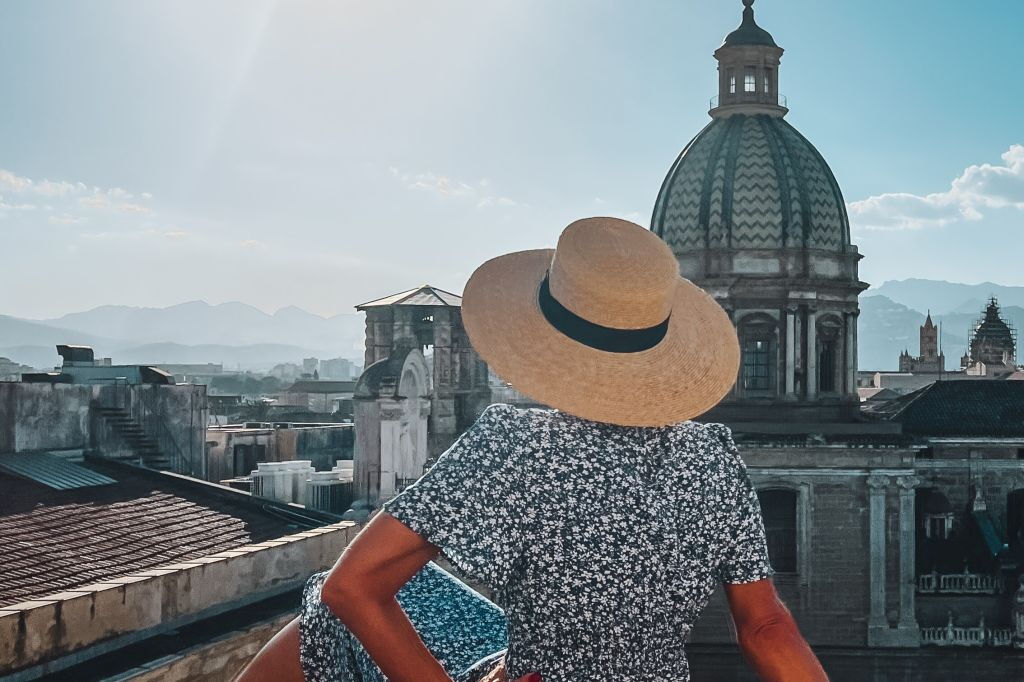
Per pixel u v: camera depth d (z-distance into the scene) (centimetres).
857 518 5294
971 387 6253
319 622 427
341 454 6222
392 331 5794
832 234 5959
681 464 379
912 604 5253
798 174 5984
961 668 5194
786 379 5816
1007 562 5459
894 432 5497
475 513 349
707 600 381
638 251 370
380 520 349
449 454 366
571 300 372
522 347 377
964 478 5916
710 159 6112
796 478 5309
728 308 5869
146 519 2156
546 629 357
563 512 356
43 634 1152
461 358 5803
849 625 5281
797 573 5303
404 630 343
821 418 5819
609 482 363
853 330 6019
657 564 359
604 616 355
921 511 5925
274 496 4100
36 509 2128
